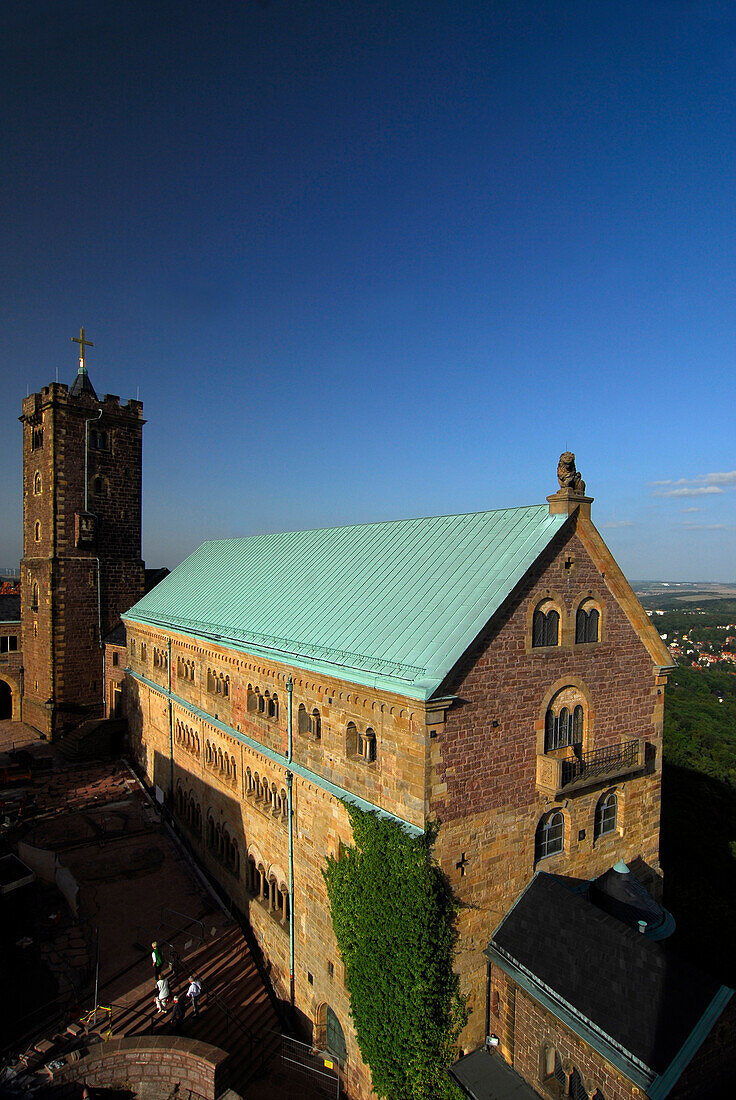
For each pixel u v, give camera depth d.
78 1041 24.42
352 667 24.50
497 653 22.91
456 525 29.52
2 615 68.25
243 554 46.19
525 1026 21.95
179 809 43.66
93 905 33.75
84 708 61.34
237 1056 25.42
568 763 24.50
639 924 23.69
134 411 64.12
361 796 24.28
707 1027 18.16
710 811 57.97
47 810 45.81
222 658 36.38
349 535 36.38
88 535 60.56
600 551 25.83
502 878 23.56
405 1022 21.66
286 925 29.45
